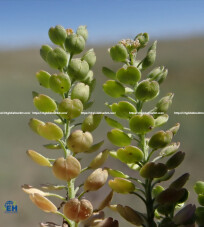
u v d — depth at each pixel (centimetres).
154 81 5
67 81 5
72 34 6
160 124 5
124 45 6
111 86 6
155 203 5
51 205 5
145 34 6
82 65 5
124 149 5
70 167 5
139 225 5
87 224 5
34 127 5
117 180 5
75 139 5
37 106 5
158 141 5
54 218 17
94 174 5
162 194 5
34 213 17
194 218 5
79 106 5
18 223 17
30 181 20
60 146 5
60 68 6
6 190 19
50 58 6
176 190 5
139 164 5
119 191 5
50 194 5
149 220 5
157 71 6
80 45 6
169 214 6
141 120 5
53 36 6
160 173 5
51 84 5
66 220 5
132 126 5
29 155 5
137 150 5
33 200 5
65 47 6
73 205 5
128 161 5
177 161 5
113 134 5
